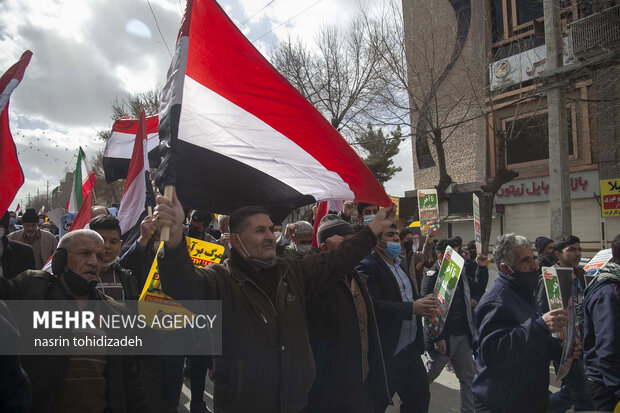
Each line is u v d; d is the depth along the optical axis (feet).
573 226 52.65
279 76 9.48
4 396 5.45
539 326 8.73
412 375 11.35
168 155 6.59
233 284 7.62
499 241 10.14
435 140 50.21
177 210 6.43
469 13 58.75
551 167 34.14
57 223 19.04
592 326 10.63
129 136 21.98
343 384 8.95
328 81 67.41
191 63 8.87
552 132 34.09
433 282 15.49
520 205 57.98
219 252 11.71
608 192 48.78
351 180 10.20
